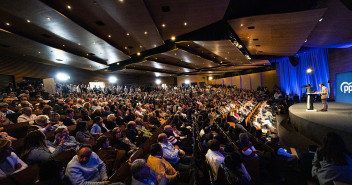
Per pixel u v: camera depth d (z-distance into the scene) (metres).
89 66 19.48
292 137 6.84
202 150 4.11
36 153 2.49
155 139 4.78
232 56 16.91
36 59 16.66
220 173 2.54
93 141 3.76
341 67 13.16
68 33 9.59
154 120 7.61
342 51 13.00
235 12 9.86
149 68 28.02
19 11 6.93
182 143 5.11
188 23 9.70
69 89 17.92
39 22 8.05
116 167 3.11
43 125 3.93
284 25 8.26
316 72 16.20
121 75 30.31
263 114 13.58
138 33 10.56
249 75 29.30
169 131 4.62
